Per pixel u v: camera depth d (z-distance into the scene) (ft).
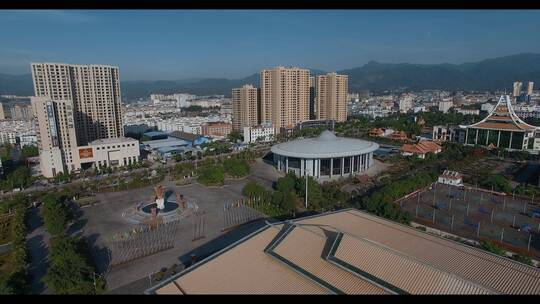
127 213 414.41
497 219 371.76
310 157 554.46
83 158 635.66
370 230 261.03
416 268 189.37
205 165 637.71
